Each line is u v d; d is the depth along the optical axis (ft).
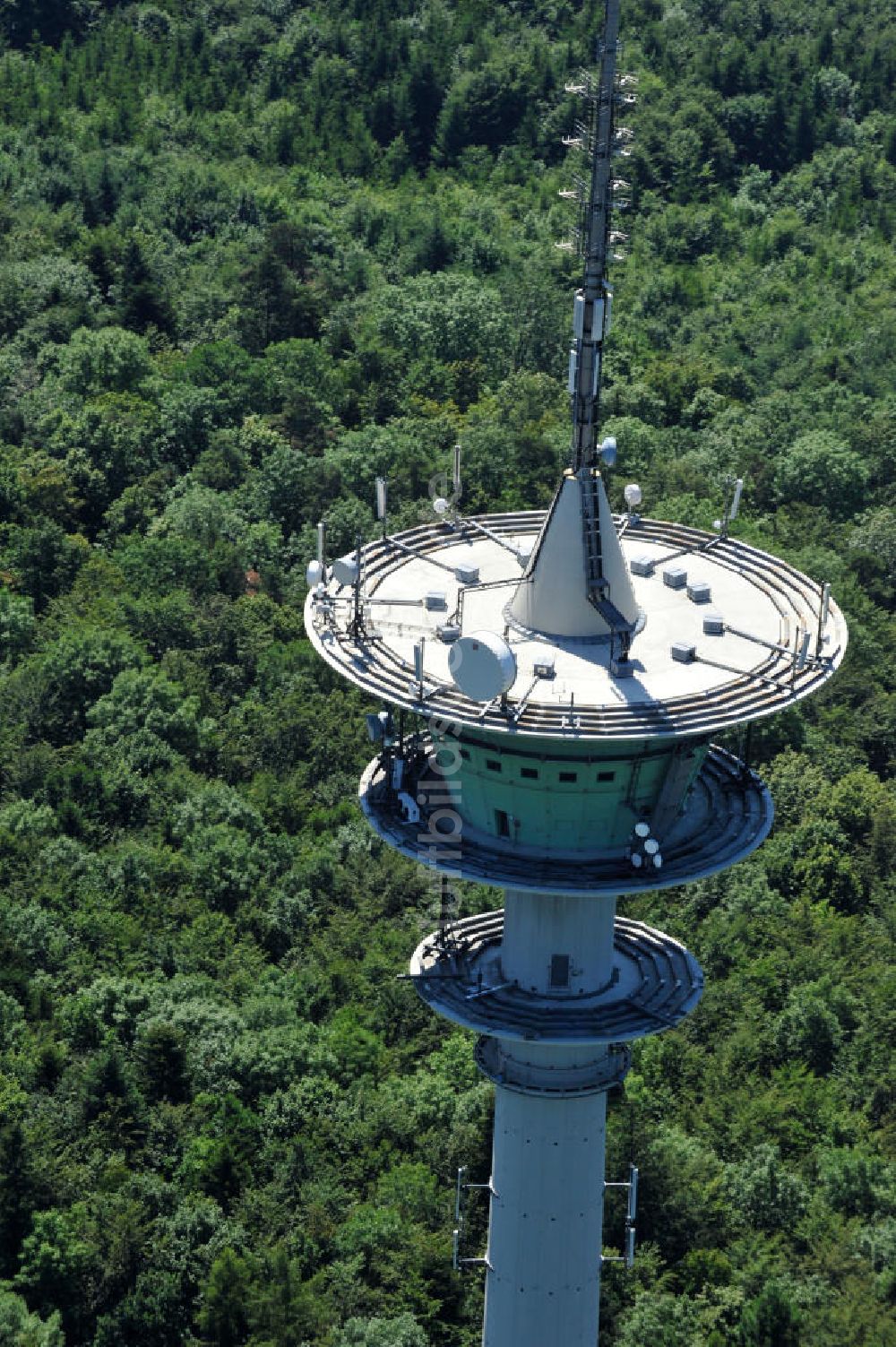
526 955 285.64
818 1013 472.44
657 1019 283.79
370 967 482.69
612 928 287.07
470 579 286.46
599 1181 303.07
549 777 263.49
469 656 245.04
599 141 256.52
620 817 269.44
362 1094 442.91
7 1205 407.23
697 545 298.76
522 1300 306.35
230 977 478.59
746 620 276.00
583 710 247.91
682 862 270.26
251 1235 410.93
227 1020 453.58
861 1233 412.16
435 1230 416.87
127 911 496.64
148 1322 394.73
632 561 292.81
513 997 285.84
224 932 492.95
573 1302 307.17
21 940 474.49
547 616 269.03
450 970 291.99
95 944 482.69
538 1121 294.05
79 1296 401.90
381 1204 419.13
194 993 467.93
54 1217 402.52
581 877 266.77
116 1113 429.79
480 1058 297.94
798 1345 388.16
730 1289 406.00
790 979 491.72
